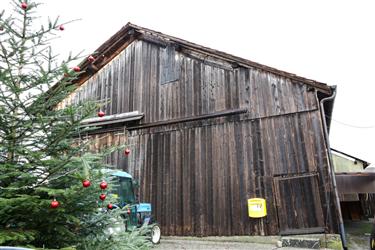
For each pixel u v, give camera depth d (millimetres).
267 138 9773
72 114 3100
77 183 3232
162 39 12609
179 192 10625
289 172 9203
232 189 9828
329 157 8805
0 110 3066
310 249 8070
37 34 3357
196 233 9945
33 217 3053
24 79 3305
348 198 15992
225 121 10570
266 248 8172
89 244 3367
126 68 13281
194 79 11570
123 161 11977
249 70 10664
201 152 10672
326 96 9641
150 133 11859
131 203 8367
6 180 3146
